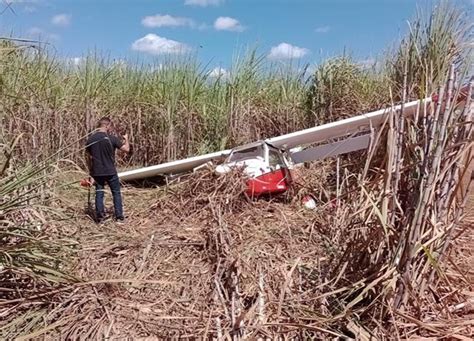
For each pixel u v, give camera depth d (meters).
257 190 6.46
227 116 10.05
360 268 3.84
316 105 10.23
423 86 3.74
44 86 8.57
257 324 3.58
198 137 10.16
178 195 6.79
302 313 3.67
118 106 10.20
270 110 10.54
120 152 10.24
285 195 6.70
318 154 6.88
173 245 5.27
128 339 3.67
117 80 10.55
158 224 6.19
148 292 4.32
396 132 3.62
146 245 5.24
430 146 3.48
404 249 3.52
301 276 4.28
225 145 9.85
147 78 10.60
